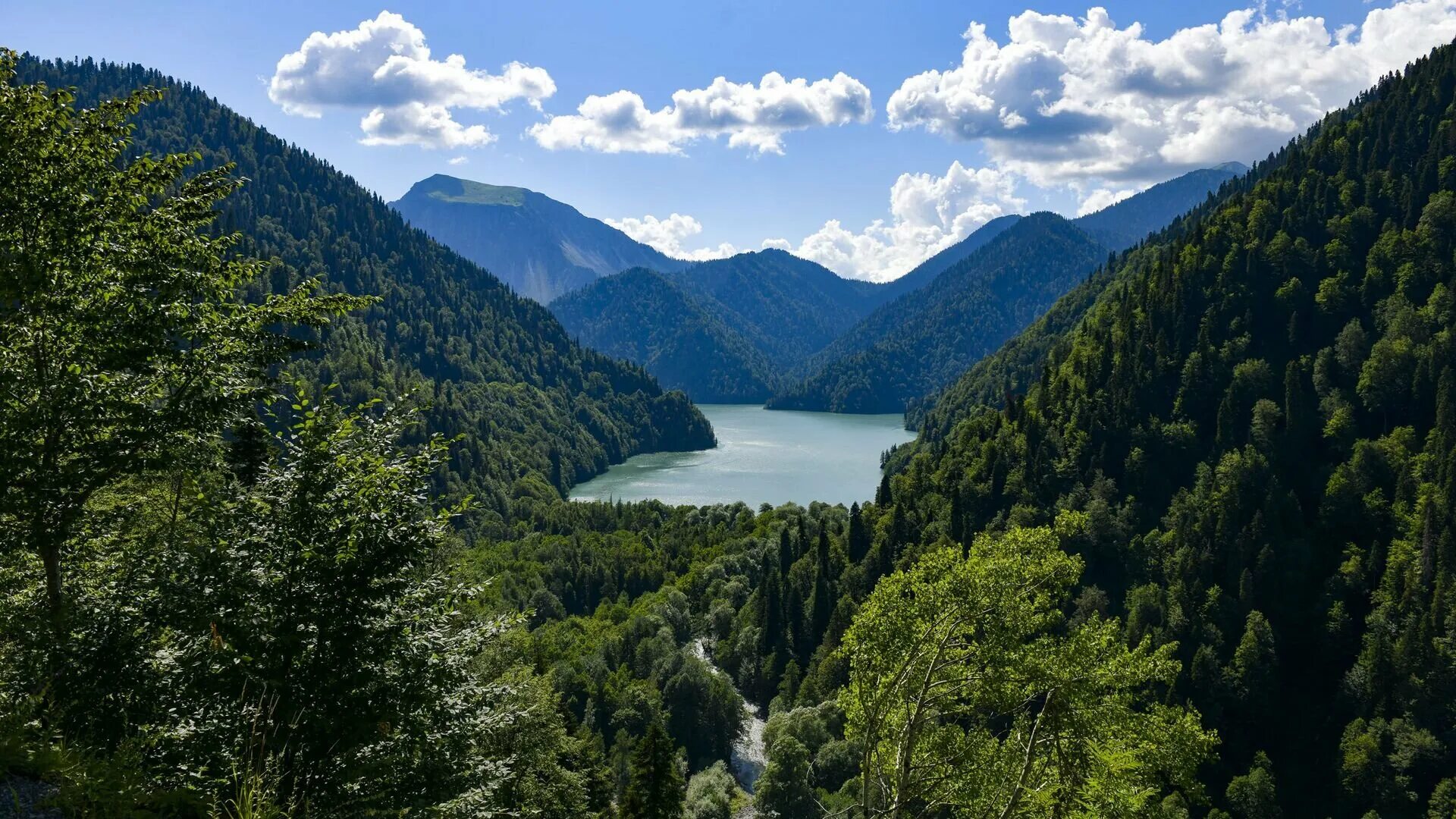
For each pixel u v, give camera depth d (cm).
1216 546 10281
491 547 13475
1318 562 10162
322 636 1245
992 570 2425
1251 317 14288
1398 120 17362
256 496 1367
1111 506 11731
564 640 9369
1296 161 18575
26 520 1327
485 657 2889
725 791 6769
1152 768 2392
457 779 1366
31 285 1305
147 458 1422
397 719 1278
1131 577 10556
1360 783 7694
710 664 10156
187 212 1567
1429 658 8181
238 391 1527
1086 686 2350
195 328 1512
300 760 1189
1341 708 8550
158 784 1081
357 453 1423
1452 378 10962
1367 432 11869
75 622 1235
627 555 13350
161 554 1347
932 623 2455
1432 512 9469
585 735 4869
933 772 2633
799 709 7250
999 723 4272
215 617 1220
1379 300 13800
